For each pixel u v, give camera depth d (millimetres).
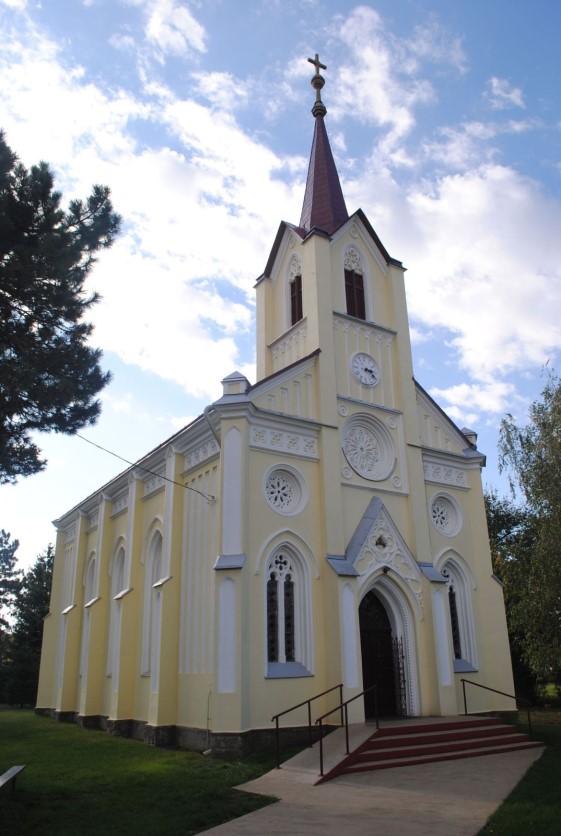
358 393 25594
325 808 12484
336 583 21219
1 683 48969
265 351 28547
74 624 33812
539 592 26141
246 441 21281
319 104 34531
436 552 25891
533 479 27000
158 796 13359
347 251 28094
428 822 11391
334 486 22844
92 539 34906
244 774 15594
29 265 15289
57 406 16109
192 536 23016
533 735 21250
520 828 10727
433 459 27203
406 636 23172
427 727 19219
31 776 15641
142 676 24906
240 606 19172
